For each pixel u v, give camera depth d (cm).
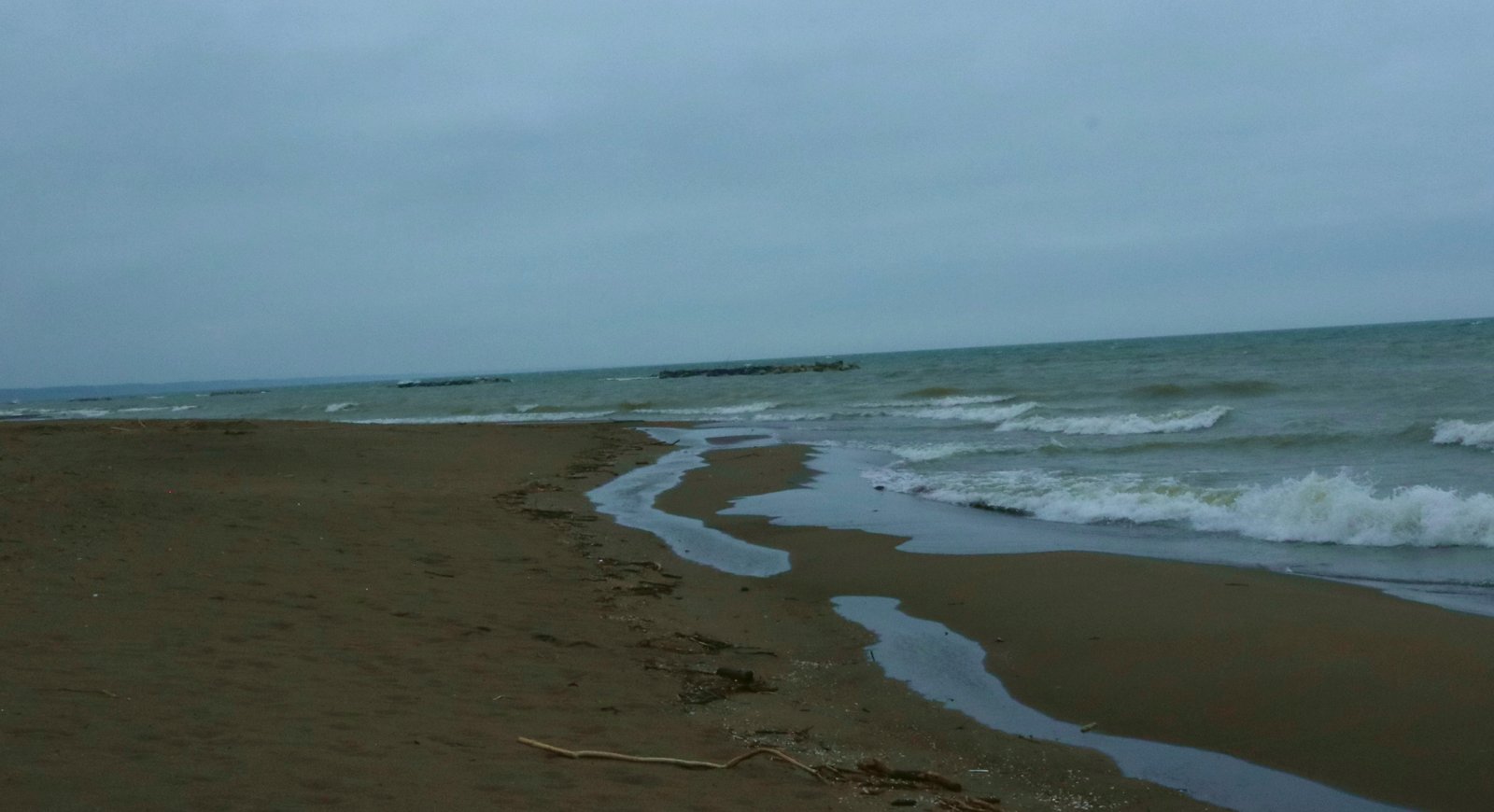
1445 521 973
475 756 443
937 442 2105
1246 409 2266
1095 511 1220
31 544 837
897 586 912
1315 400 2323
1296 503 1085
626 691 586
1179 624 733
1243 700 584
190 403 7800
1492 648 627
